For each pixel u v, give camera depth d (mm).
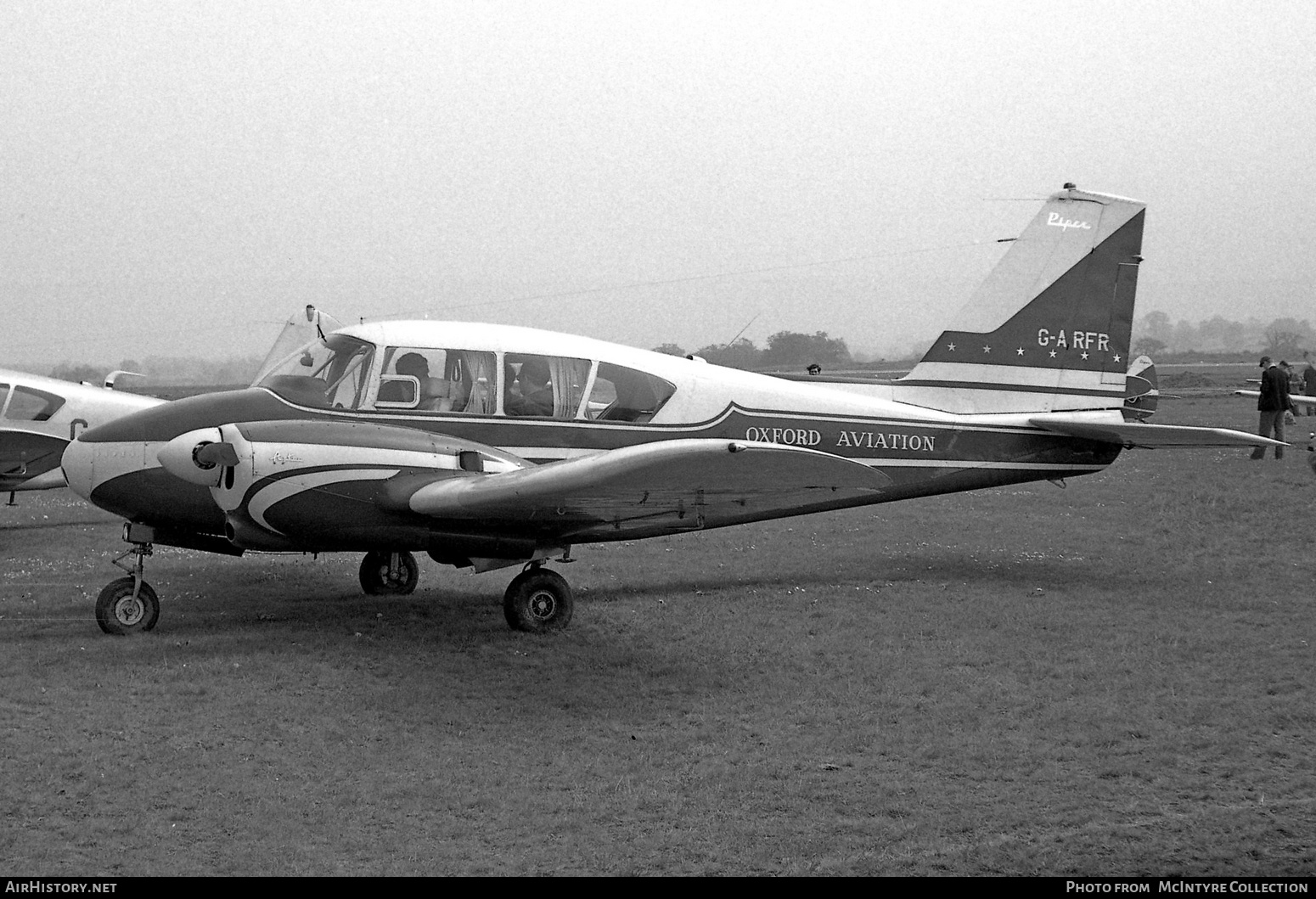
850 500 10281
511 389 9328
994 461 10797
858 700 7016
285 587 10203
